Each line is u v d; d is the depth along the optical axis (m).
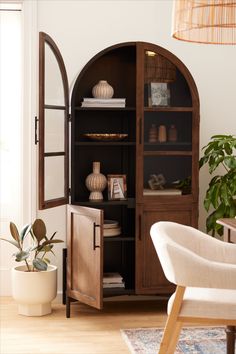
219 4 2.85
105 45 5.33
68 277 4.91
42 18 5.27
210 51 5.43
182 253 3.05
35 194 5.32
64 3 5.27
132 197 5.29
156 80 4.99
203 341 4.29
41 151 4.75
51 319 4.84
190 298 3.19
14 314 4.96
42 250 4.89
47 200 4.95
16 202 5.54
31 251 5.11
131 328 4.62
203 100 5.45
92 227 4.69
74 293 4.86
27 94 5.29
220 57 5.44
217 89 5.46
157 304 5.30
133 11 5.35
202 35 3.29
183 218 5.06
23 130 5.30
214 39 3.30
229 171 5.13
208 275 3.02
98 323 4.75
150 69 4.97
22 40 5.27
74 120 5.04
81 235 4.80
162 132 5.00
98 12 5.31
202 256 3.62
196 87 5.02
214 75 5.45
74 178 5.21
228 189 5.04
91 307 5.18
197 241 3.63
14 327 4.63
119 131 5.32
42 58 4.69
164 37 5.38
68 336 4.44
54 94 4.96
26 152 5.30
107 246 5.33
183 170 5.05
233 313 3.12
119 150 5.33
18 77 5.52
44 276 4.85
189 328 4.60
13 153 5.53
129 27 5.34
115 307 5.20
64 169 5.10
